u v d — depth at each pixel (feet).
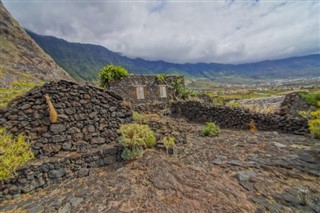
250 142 26.58
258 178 16.17
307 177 16.11
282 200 13.03
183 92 73.92
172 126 32.04
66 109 21.85
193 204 12.76
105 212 12.63
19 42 201.05
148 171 17.89
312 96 36.86
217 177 16.58
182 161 20.44
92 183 17.24
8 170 15.94
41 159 19.08
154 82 69.26
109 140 24.14
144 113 52.01
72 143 21.67
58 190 16.78
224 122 40.63
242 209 12.17
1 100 46.52
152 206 12.82
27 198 15.87
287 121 31.91
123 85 62.18
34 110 20.34
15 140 18.83
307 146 23.52
